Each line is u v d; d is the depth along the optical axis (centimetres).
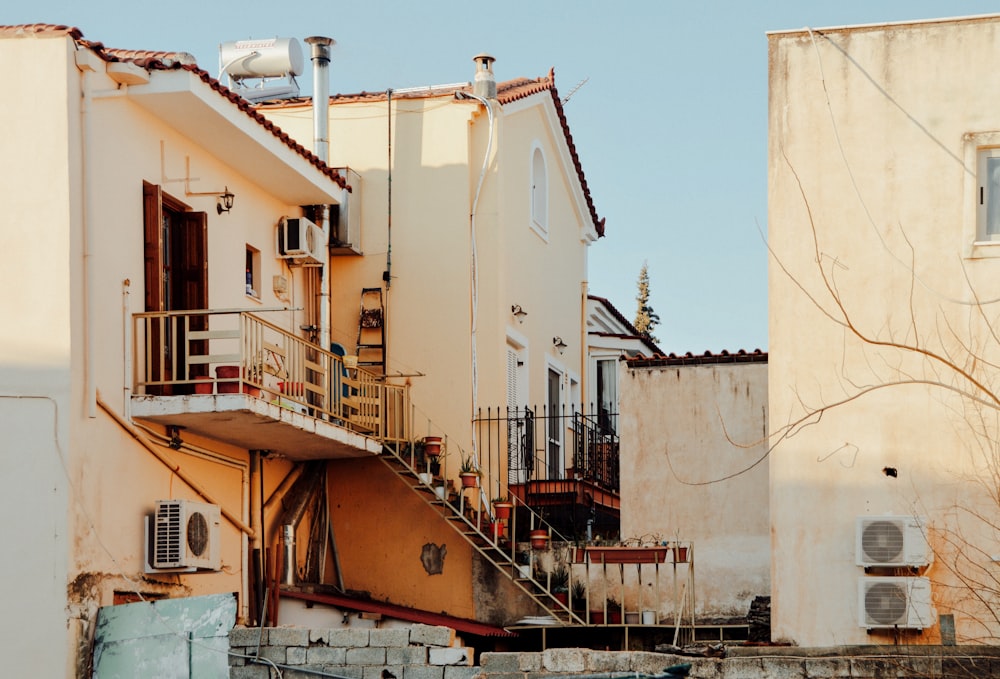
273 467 2030
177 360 1772
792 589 1591
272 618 1905
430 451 2095
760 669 1395
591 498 2278
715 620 1953
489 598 2069
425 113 2289
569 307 2755
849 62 1645
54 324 1523
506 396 2253
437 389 2217
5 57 1565
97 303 1589
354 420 2003
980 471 1560
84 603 1509
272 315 2055
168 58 1753
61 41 1559
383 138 2297
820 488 1596
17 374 1520
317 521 2134
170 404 1639
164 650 1506
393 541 2134
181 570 1648
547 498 2228
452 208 2256
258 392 1698
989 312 1586
